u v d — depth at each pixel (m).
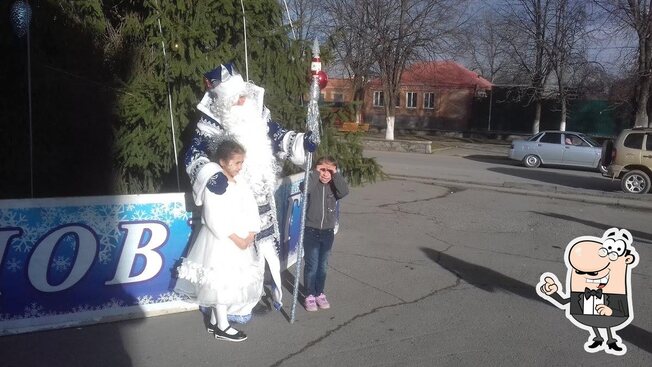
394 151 27.50
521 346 4.95
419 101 43.00
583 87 31.53
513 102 38.00
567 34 29.14
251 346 4.77
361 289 6.34
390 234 9.11
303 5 27.38
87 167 7.49
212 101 5.11
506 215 11.14
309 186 5.52
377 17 27.47
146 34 7.57
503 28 32.22
